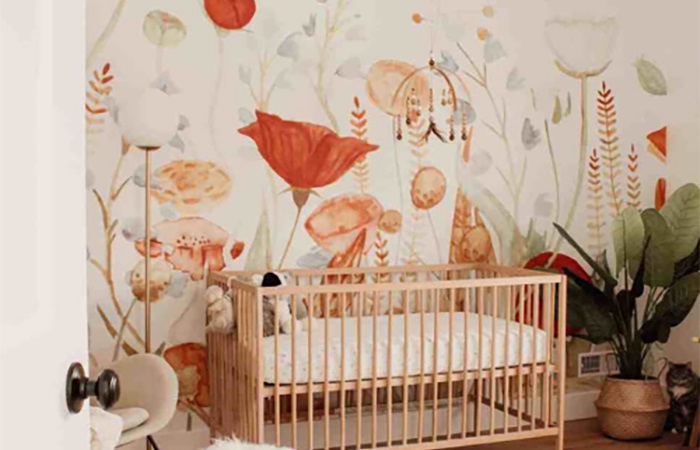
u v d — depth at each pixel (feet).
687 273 13.32
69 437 2.94
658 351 14.69
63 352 2.84
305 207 12.62
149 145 10.56
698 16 14.16
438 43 13.41
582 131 14.44
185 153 11.94
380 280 13.02
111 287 11.60
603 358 14.53
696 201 13.17
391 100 13.10
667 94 14.85
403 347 10.77
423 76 13.30
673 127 14.76
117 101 11.55
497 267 12.87
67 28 2.85
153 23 11.71
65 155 2.83
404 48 13.16
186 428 12.01
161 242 11.85
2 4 2.24
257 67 12.30
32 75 2.49
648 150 14.88
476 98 13.69
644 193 14.90
